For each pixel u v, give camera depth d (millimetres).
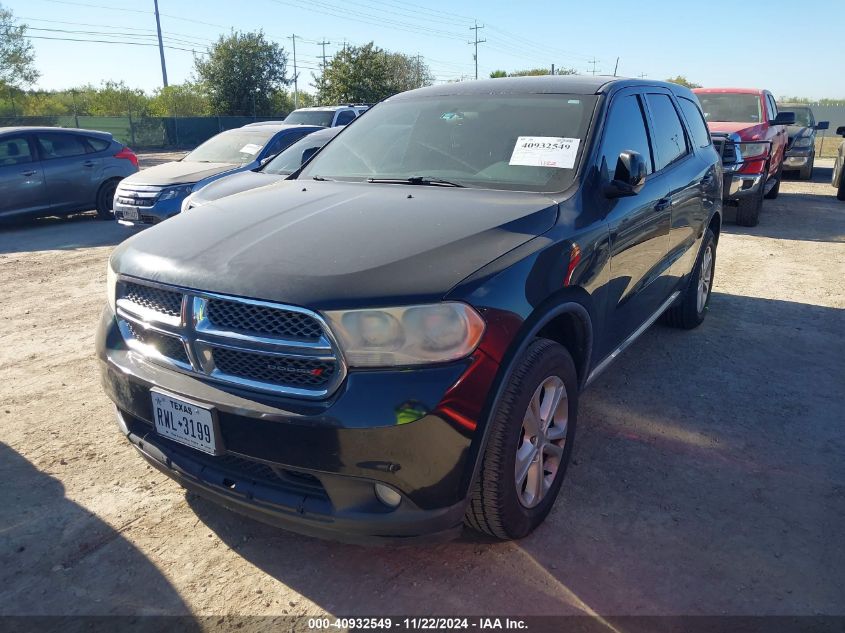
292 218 2736
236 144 9805
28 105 45188
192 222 2848
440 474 2150
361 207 2834
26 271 7453
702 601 2361
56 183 10734
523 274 2402
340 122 14227
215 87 47781
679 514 2867
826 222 10039
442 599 2393
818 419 3746
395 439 2074
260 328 2213
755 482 3115
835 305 5891
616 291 3197
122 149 11727
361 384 2090
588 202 2982
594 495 3008
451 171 3311
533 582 2465
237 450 2246
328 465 2113
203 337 2303
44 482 3146
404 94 4191
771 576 2484
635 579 2475
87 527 2812
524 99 3598
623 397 4027
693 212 4453
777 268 7230
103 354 2654
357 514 2160
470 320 2170
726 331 5211
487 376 2215
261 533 2789
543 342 2555
